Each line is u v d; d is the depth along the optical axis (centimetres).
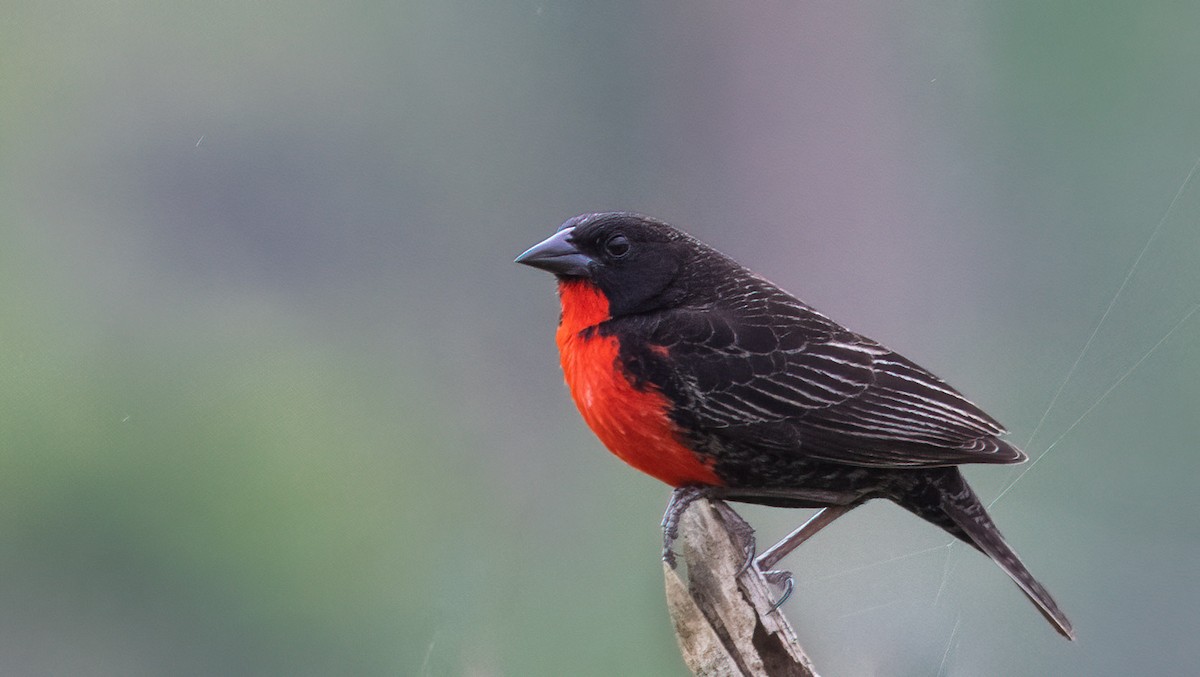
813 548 1184
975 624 1138
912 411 891
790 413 888
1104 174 1580
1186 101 1566
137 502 1404
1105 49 1574
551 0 1739
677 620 783
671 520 910
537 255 927
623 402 897
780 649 792
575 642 1170
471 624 1201
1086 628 1141
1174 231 1184
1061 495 1173
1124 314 1192
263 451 1441
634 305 920
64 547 1374
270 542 1368
